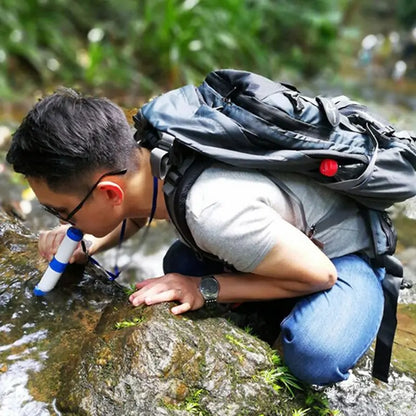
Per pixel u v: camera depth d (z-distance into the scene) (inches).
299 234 50.6
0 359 53.1
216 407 48.4
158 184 53.0
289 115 51.2
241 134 49.9
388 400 59.3
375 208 56.1
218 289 55.1
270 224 49.0
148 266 87.2
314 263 50.7
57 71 191.2
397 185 53.8
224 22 219.8
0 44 183.9
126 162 51.4
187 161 50.3
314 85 252.1
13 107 164.1
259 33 260.5
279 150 50.8
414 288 81.9
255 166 50.1
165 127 50.3
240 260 49.7
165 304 53.9
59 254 59.1
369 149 53.8
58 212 53.4
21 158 49.3
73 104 49.9
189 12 204.8
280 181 52.6
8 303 59.6
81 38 214.4
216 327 54.6
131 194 52.9
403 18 354.0
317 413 54.7
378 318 55.2
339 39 310.3
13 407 48.5
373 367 58.3
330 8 281.0
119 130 51.1
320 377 53.2
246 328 58.7
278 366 54.8
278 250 49.2
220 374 50.1
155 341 49.8
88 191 51.0
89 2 221.9
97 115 50.0
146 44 203.5
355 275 56.2
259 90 52.5
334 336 52.2
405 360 66.3
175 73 197.5
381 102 229.9
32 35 193.6
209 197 48.6
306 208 53.7
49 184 50.1
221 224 48.0
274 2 269.6
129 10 223.0
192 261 65.7
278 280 52.9
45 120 48.4
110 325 54.9
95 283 64.4
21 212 90.4
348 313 53.3
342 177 52.1
